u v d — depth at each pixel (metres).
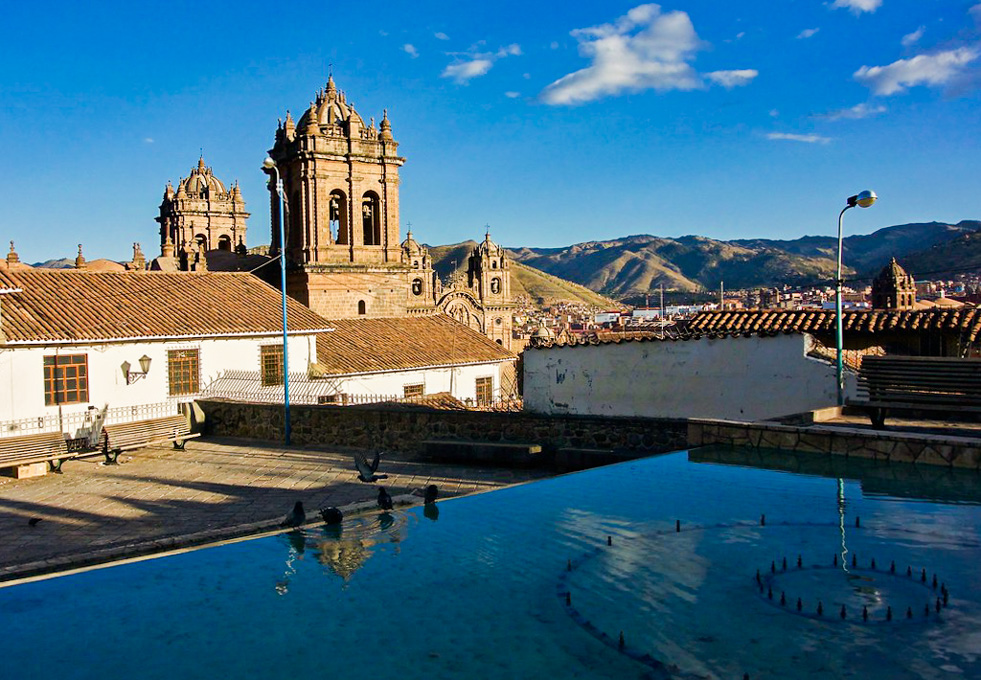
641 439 15.05
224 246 66.88
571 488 10.75
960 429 13.31
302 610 6.79
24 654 6.02
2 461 18.38
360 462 12.53
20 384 23.38
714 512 9.34
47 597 7.20
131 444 21.11
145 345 26.56
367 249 45.38
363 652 5.97
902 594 6.82
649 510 9.52
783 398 15.93
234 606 6.93
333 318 43.25
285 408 22.16
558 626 6.39
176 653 6.00
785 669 5.60
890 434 11.38
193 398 27.84
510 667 5.71
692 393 17.17
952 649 5.83
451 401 30.08
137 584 7.46
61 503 15.55
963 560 7.57
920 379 13.38
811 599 6.77
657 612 6.59
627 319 154.00
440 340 40.25
